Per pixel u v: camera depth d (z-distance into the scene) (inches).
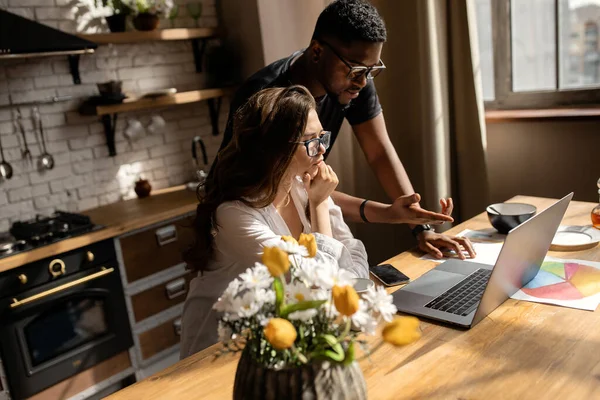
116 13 127.0
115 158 133.5
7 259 95.2
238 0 139.6
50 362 102.7
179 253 121.1
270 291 36.1
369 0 124.3
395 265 70.6
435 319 54.4
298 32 138.5
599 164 111.8
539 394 41.4
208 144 151.3
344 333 35.1
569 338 48.8
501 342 49.3
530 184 121.3
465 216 123.7
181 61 144.0
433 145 118.3
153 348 118.1
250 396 35.4
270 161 59.2
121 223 111.3
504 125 121.7
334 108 84.8
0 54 99.3
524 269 58.1
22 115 118.5
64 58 123.8
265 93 60.7
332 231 70.6
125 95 124.3
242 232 60.4
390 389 44.1
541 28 121.3
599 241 70.2
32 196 120.8
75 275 104.7
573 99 119.6
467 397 42.0
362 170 138.3
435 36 114.5
